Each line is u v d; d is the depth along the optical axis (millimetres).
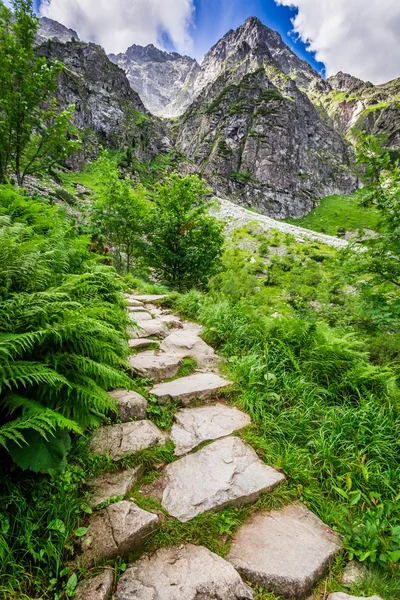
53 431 1863
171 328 5414
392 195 6070
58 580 1483
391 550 1828
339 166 124250
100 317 3018
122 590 1468
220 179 91188
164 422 2836
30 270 2564
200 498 2066
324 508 2203
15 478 1795
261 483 2260
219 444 2619
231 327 4941
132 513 1835
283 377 3562
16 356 2047
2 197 4836
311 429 2943
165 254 12484
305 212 97812
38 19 8945
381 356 6230
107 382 2516
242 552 1771
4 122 8992
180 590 1478
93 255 4809
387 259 6469
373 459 2594
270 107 106688
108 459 2197
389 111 147375
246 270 31234
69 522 1703
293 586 1599
